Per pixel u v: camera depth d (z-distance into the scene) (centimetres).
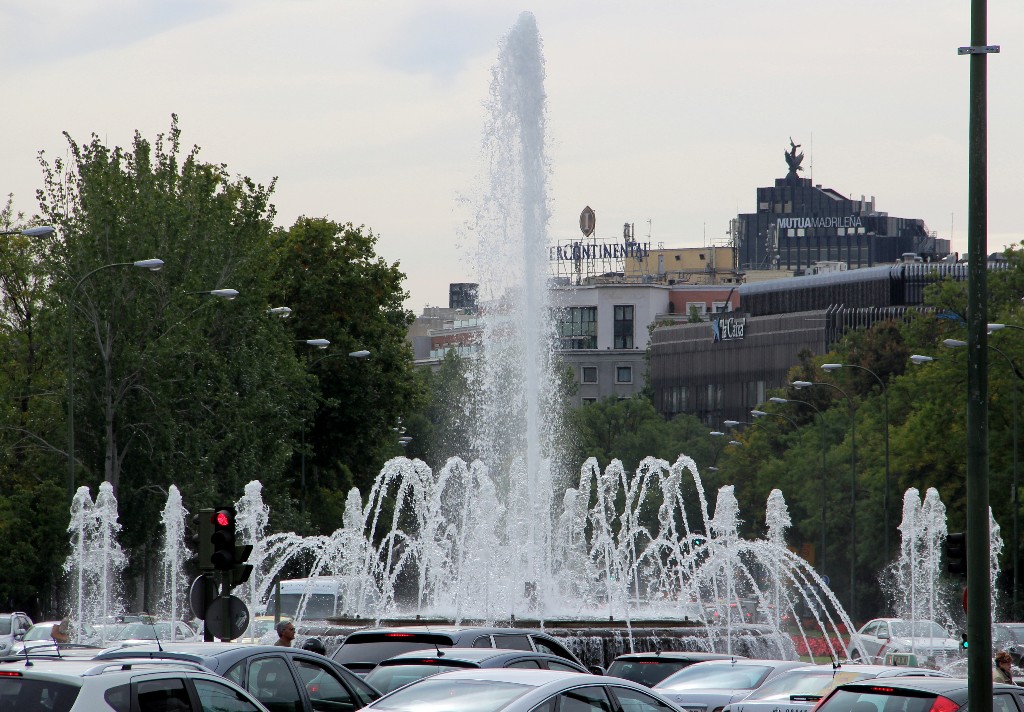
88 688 2375
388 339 14650
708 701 3738
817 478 17588
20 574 10625
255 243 12106
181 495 11044
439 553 7600
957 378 14262
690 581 8312
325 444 14375
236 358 11638
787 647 6575
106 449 10806
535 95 8194
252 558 9831
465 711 2558
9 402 11531
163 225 11306
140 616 9700
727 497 8325
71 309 9206
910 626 9219
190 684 2559
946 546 4231
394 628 3875
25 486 11356
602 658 5619
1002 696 3102
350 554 8819
